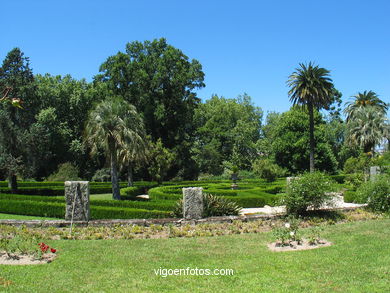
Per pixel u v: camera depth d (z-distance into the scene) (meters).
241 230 9.83
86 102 38.03
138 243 8.34
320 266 6.30
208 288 5.36
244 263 6.60
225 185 26.61
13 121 24.02
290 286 5.36
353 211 12.62
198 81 40.41
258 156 48.47
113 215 12.45
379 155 33.91
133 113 19.58
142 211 12.24
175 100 38.47
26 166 23.34
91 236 9.07
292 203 11.20
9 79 28.72
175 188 25.03
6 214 14.22
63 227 9.96
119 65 35.66
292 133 39.81
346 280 5.56
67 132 36.00
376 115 34.03
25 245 7.63
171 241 8.56
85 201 10.26
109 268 6.38
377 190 12.86
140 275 6.00
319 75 30.81
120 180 36.50
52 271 6.18
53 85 38.28
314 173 11.54
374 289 5.14
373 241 8.21
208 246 8.00
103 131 18.11
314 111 41.16
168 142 39.84
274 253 7.28
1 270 6.17
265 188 23.86
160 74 35.78
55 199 16.05
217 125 47.88
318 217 11.22
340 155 50.66
